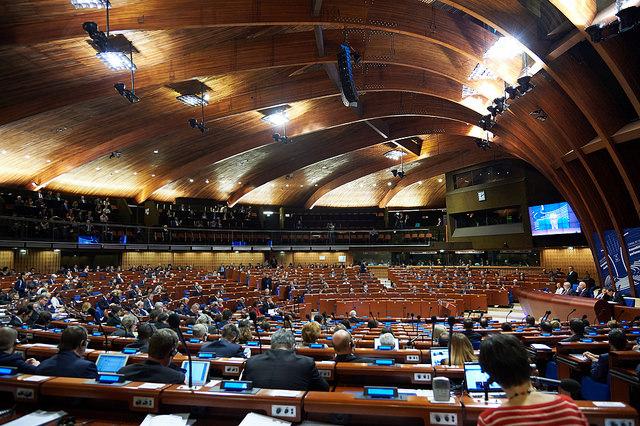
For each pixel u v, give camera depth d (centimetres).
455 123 2814
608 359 577
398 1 1360
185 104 2058
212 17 1250
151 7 1229
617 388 538
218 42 1594
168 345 396
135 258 3600
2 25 1166
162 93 1911
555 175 2239
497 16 1130
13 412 333
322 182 4212
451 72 1723
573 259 3009
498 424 199
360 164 3872
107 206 3238
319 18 1310
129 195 3434
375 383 472
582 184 1939
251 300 2058
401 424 311
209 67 1625
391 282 3375
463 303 2130
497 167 3572
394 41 1683
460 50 1429
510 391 210
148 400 331
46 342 809
